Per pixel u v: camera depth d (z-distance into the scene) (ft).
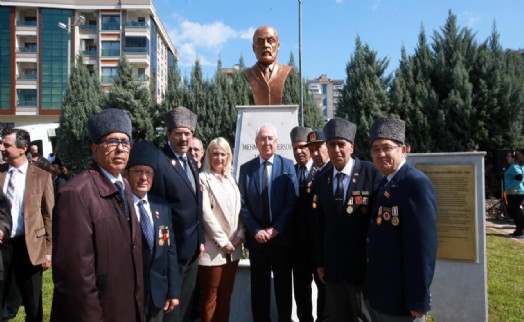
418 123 50.44
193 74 77.82
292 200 12.53
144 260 8.77
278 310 12.39
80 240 6.57
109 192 7.25
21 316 14.44
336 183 10.48
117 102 78.64
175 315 10.16
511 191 28.91
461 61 49.70
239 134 19.34
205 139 74.38
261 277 12.28
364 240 9.96
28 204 11.61
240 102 75.61
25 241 11.45
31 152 21.99
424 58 53.31
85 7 123.44
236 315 13.74
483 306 12.22
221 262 11.69
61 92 123.85
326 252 10.31
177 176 10.87
